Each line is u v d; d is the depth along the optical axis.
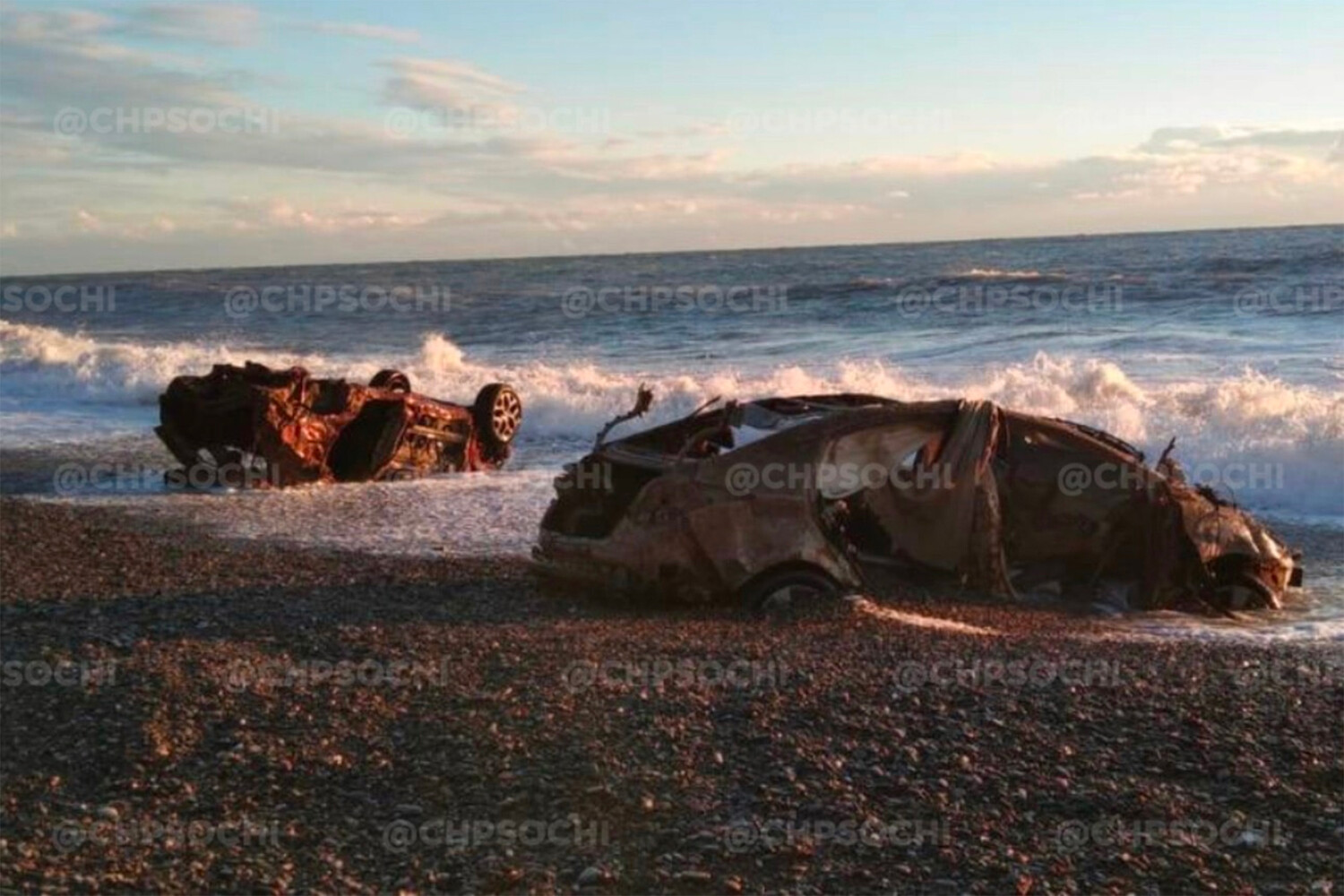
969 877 5.46
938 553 10.49
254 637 9.20
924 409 10.55
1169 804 6.17
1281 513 14.70
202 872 5.54
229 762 6.71
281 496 16.14
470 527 14.13
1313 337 27.36
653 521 10.15
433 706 7.53
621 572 10.16
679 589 10.11
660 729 7.11
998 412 10.66
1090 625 9.91
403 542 13.35
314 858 5.67
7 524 14.45
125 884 5.42
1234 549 10.70
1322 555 12.73
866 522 10.59
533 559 10.92
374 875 5.51
